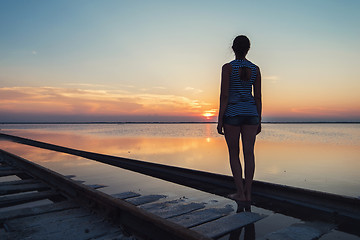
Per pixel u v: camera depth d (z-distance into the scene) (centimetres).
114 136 2781
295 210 240
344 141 1912
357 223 203
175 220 216
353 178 505
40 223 199
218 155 938
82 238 172
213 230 192
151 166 514
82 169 549
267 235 181
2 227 200
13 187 336
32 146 1269
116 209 199
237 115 273
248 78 277
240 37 284
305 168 643
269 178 509
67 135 3014
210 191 326
